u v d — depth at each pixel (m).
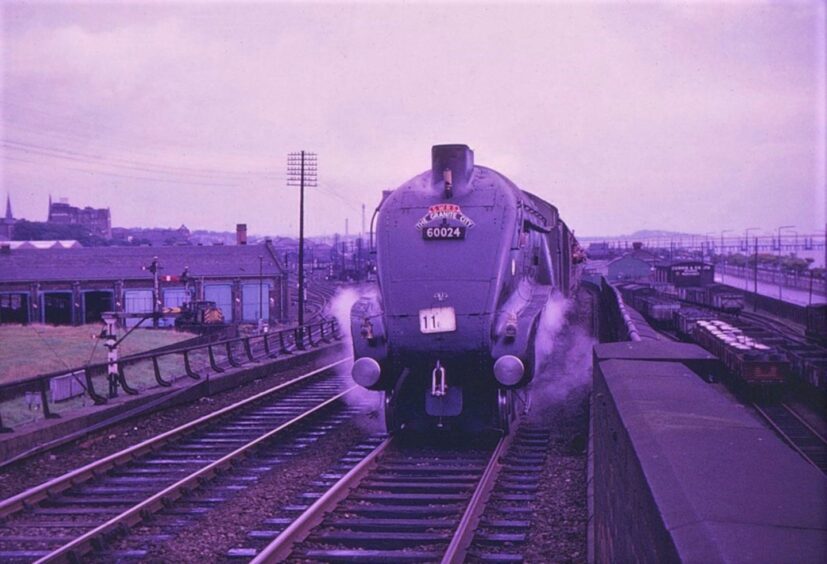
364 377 11.60
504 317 11.50
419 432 13.11
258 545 7.86
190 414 15.86
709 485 3.00
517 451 11.80
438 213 12.10
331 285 93.75
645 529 3.17
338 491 9.19
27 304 58.75
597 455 7.52
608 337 25.61
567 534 7.98
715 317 37.50
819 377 21.41
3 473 10.79
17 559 7.60
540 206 16.66
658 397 5.08
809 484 3.01
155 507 9.07
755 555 2.27
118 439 13.41
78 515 9.05
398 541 7.88
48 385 19.03
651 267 87.12
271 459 11.75
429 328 11.45
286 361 24.17
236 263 66.25
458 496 9.35
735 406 4.79
